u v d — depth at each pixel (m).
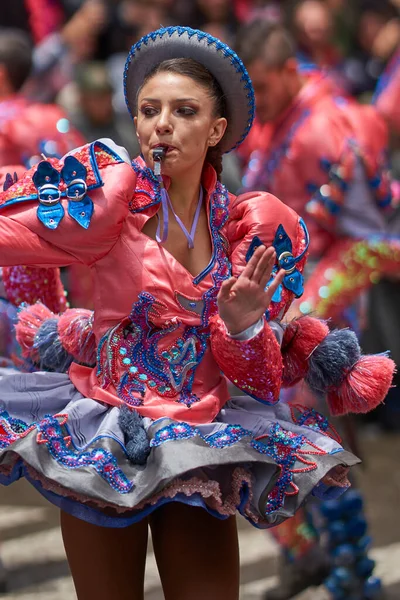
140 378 4.62
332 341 4.87
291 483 4.59
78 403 4.58
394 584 7.91
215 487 4.33
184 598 4.57
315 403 7.00
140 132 4.66
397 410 12.37
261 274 4.37
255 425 4.69
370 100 12.16
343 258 7.91
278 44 7.80
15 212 4.53
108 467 4.31
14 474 4.42
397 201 8.02
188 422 4.59
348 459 4.64
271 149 8.06
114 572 4.68
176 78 4.59
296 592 7.70
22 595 7.77
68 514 4.70
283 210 4.89
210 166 4.88
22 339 5.08
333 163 7.79
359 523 7.15
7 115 8.56
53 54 13.63
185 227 4.77
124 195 4.55
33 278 5.47
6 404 4.65
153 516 4.74
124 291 4.62
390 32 12.99
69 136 8.73
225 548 4.65
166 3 14.50
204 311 4.66
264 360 4.50
